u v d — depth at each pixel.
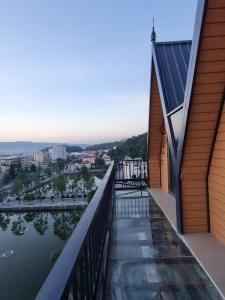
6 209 61.44
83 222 1.96
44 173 107.31
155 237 4.32
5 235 46.44
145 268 3.34
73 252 1.43
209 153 4.08
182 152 4.04
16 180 86.56
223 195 3.79
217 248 3.72
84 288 1.82
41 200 67.06
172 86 5.51
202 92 3.54
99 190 3.25
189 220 4.27
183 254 3.69
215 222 4.07
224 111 3.65
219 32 3.03
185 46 6.47
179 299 2.72
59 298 0.98
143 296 2.79
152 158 8.07
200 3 2.93
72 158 149.50
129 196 7.34
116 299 2.75
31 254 37.59
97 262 2.57
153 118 7.38
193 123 3.80
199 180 4.25
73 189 71.69
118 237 4.38
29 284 29.83
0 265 34.62
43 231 47.41
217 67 3.33
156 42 6.56
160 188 8.01
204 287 2.91
